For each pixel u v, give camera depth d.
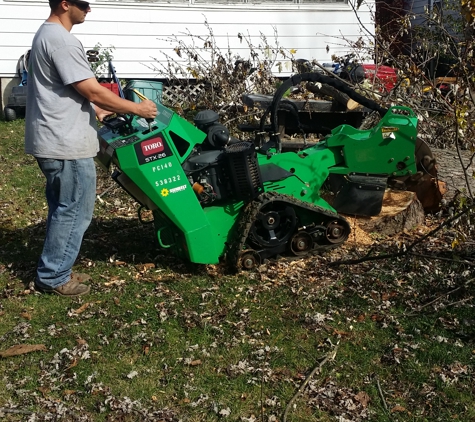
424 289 4.62
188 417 3.28
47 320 4.25
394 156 5.30
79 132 4.28
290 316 4.27
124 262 5.15
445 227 5.73
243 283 4.74
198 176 4.64
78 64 4.12
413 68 7.56
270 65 10.42
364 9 11.96
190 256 4.63
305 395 3.46
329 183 5.96
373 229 5.69
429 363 3.74
